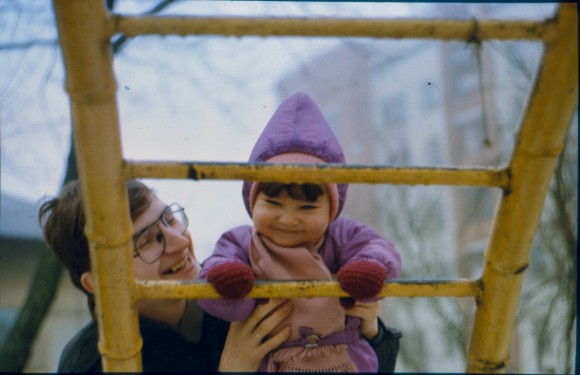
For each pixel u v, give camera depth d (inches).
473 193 281.7
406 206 288.4
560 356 191.2
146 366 58.8
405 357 258.2
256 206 55.8
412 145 297.9
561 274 189.3
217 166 40.8
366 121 303.7
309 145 56.4
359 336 58.7
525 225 42.9
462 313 248.2
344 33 38.0
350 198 301.1
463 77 224.8
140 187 63.2
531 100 40.3
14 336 107.5
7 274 136.1
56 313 157.6
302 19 37.9
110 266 41.8
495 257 44.4
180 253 63.2
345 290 45.8
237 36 38.1
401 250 287.0
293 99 59.6
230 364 54.9
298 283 45.6
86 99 37.9
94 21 36.7
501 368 46.7
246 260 57.4
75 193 63.2
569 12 37.7
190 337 63.9
